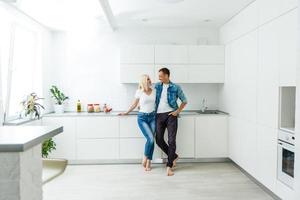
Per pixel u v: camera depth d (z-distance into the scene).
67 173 4.10
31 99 4.04
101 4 3.26
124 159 4.63
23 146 0.86
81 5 3.51
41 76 4.57
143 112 4.23
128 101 5.09
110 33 5.02
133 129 4.56
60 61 5.01
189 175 4.00
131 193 3.32
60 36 4.98
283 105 2.87
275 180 2.99
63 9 3.68
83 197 3.21
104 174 4.05
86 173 4.10
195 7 3.79
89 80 5.04
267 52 3.13
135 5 3.69
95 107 4.92
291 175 2.70
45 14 3.92
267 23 3.13
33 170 1.04
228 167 4.41
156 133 4.26
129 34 5.03
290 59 2.64
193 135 4.58
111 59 5.04
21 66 4.19
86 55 5.02
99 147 4.55
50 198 3.18
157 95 4.23
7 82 3.74
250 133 3.65
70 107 5.05
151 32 5.05
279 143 2.89
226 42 4.67
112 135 4.55
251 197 3.19
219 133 4.60
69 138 4.51
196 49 4.75
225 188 3.47
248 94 3.71
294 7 2.57
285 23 2.73
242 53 3.93
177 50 4.71
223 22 4.65
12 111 4.02
